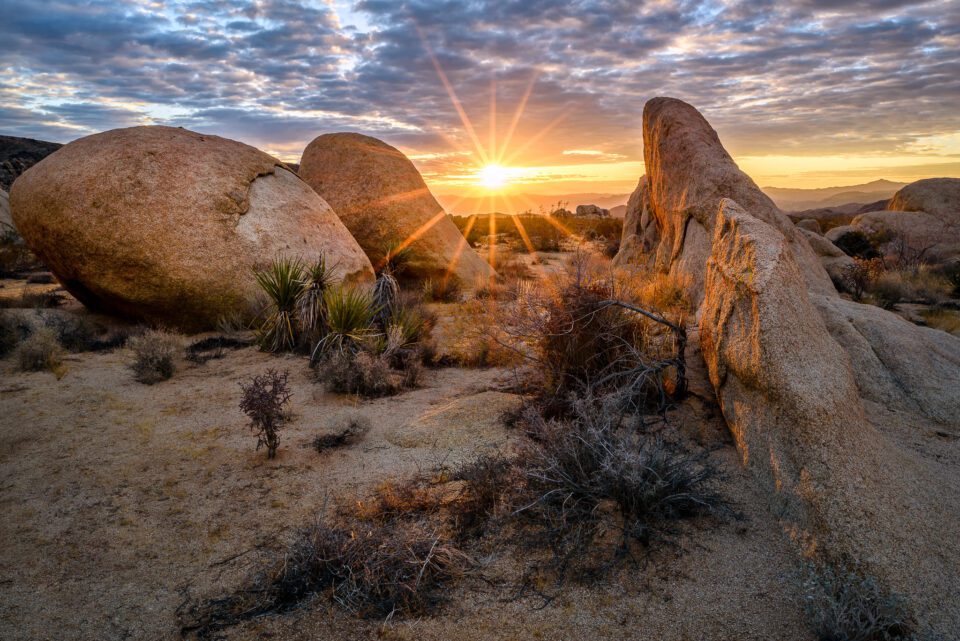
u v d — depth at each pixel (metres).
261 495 4.39
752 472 4.23
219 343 9.18
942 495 3.73
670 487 3.89
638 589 3.25
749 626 2.95
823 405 3.83
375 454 5.07
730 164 10.98
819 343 4.50
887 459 3.87
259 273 9.88
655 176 14.16
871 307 7.07
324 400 6.52
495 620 3.06
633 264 14.52
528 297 6.59
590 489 3.94
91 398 6.55
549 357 6.11
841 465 3.55
